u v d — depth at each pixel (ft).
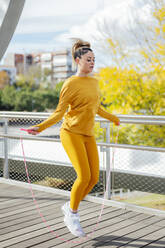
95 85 10.61
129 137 33.73
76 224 10.76
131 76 34.65
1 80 144.05
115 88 35.45
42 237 11.21
